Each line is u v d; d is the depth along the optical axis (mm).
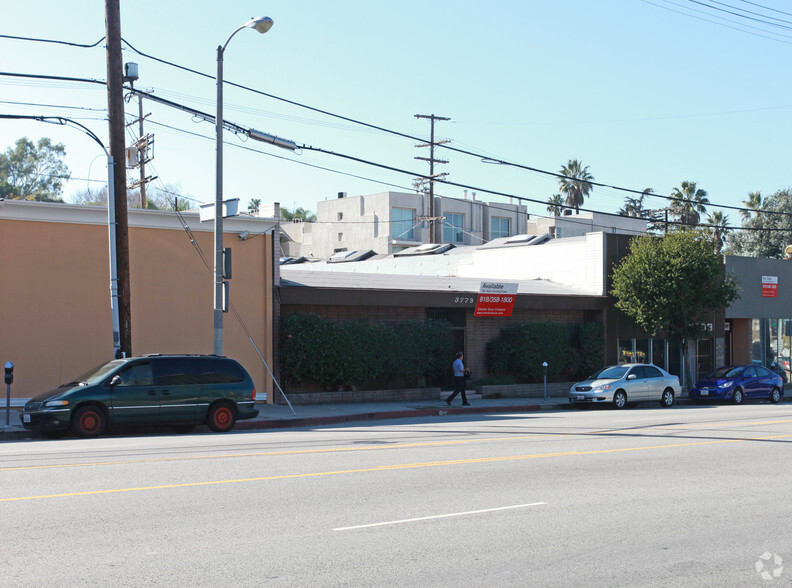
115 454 12438
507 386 28562
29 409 15539
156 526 7531
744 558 6879
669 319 30703
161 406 16219
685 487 10172
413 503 8836
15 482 9695
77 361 20609
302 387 24406
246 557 6539
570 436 15875
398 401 25578
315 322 23672
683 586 6070
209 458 12008
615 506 8922
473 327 28734
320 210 74375
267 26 18766
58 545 6809
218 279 19453
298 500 8867
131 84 19547
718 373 30422
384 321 26297
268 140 20750
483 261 39000
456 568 6363
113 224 17781
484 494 9445
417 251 46969
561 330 30078
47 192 68438
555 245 35125
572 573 6312
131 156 29859
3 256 19875
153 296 21797
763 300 38594
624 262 31797
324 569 6250
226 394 16984
